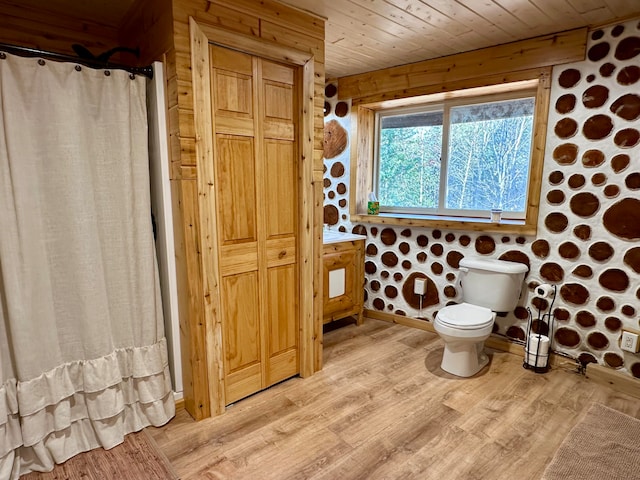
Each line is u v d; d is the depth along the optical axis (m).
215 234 2.03
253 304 2.29
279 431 2.02
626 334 2.41
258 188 2.20
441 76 3.03
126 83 1.81
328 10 2.17
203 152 1.92
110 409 1.87
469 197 3.32
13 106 1.54
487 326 2.51
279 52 2.14
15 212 1.58
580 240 2.57
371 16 2.25
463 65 2.91
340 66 3.29
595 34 2.38
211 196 1.98
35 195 1.64
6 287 1.58
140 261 1.92
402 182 3.74
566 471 1.73
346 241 3.34
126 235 1.89
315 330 2.61
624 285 2.43
